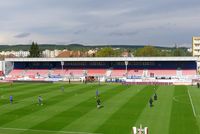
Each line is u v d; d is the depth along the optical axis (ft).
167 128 138.31
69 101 214.90
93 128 139.95
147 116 163.43
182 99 220.64
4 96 241.76
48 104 203.10
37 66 456.04
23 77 410.52
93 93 257.75
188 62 408.46
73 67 441.68
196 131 132.87
